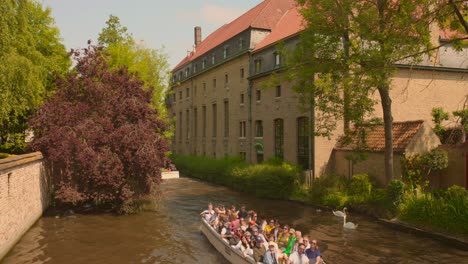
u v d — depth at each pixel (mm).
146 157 19688
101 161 19625
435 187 19688
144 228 17766
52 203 21906
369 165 21625
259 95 31469
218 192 28375
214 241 14773
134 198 20734
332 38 17047
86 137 20156
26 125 24344
